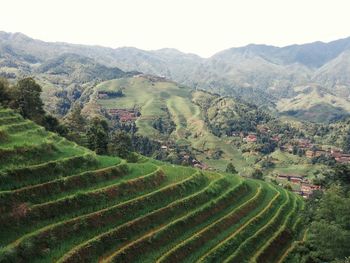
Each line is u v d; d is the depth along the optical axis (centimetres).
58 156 5972
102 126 12506
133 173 6706
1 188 4544
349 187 7419
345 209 5809
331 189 6625
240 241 6169
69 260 4006
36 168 5147
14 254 3703
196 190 7312
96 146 10388
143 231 5253
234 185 8531
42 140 6353
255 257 5850
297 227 7688
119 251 4556
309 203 8344
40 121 10725
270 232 6988
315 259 5750
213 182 7919
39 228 4281
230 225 6688
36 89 11525
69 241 4359
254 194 8744
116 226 5016
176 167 8506
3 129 6200
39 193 4788
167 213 5956
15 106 10588
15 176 4822
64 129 11544
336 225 5594
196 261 5150
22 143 5784
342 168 7800
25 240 3947
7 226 4097
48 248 4084
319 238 5703
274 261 6197
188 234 5769
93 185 5678
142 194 6128
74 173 5703
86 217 4769
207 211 6681
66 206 4816
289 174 19525
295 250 6550
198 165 19050
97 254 4397
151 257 4822
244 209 7569
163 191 6456
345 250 5328
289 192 10550
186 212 6341
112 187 5716
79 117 14662
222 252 5622
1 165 4969
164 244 5247
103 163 6519
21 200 4506
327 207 6159
